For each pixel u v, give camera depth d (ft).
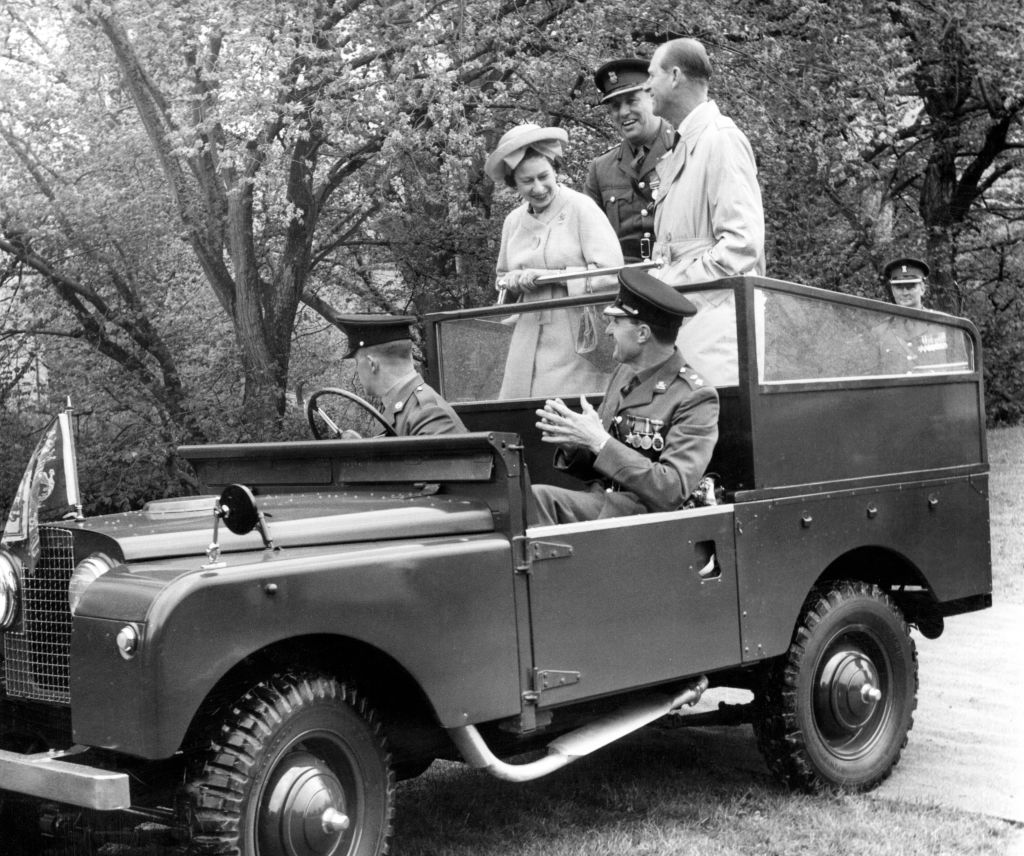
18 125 40.70
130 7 33.32
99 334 41.65
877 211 60.85
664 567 13.60
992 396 73.51
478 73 37.83
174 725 9.92
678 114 16.85
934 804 15.39
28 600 11.96
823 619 15.64
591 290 18.07
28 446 40.88
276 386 39.58
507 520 12.36
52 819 11.96
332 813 11.12
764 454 14.80
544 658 12.46
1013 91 54.29
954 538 17.53
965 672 22.08
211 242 38.96
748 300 14.66
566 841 14.11
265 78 31.55
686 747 18.04
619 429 14.44
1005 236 71.87
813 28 46.37
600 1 38.60
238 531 10.63
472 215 43.60
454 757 13.30
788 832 14.38
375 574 11.23
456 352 18.52
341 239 43.98
